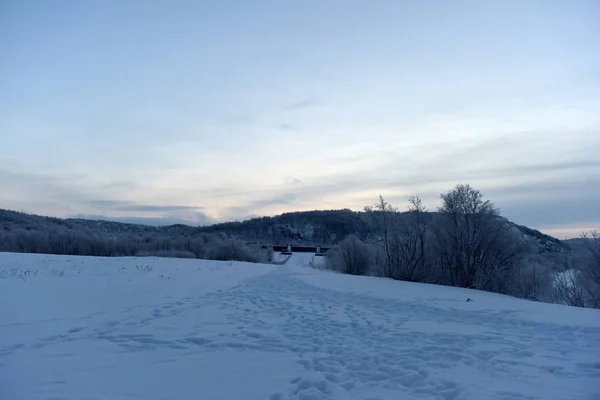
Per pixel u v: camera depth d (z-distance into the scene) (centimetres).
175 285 1766
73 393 546
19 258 2525
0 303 1139
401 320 1161
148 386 585
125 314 1109
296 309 1310
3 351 732
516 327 1081
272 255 7681
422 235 3019
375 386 617
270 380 626
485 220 2762
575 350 835
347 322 1104
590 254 2467
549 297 2602
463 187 2881
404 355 785
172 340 855
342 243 4269
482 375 671
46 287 1477
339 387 607
